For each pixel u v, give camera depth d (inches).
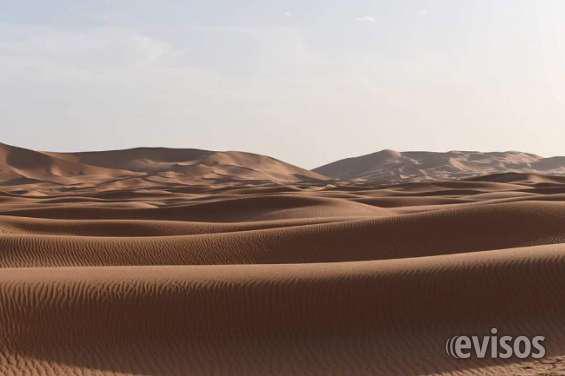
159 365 560.4
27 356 558.9
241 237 1293.1
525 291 663.8
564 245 865.5
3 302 613.6
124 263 1166.3
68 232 1640.0
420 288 674.2
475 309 647.8
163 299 649.6
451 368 544.1
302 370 554.3
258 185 6983.3
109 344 590.2
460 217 1369.3
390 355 576.7
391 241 1290.6
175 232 1630.2
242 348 596.4
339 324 634.2
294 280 690.8
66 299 633.6
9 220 1680.6
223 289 669.9
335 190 4594.0
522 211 1393.9
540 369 522.0
